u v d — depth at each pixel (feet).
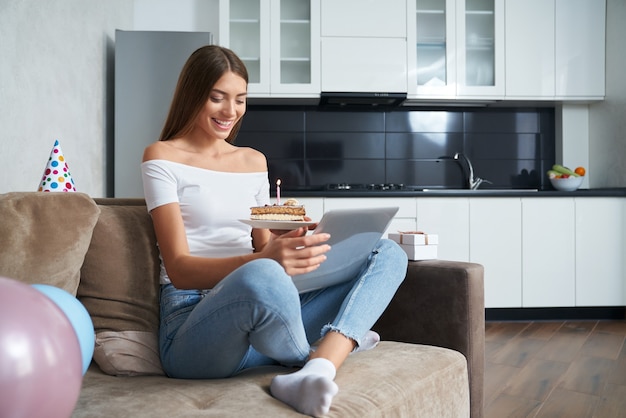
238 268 3.86
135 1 13.88
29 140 8.45
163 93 12.00
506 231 12.54
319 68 13.08
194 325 4.02
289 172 14.24
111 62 12.39
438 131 14.49
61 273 4.28
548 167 14.66
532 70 13.41
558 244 12.60
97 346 4.42
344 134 14.33
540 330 11.73
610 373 8.55
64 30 9.78
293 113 14.24
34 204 4.29
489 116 14.56
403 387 3.97
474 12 13.44
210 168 5.00
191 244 4.77
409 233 5.88
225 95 4.90
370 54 13.15
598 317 12.84
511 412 6.93
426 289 5.44
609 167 13.61
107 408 3.34
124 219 4.95
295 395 3.49
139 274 4.80
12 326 2.31
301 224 4.35
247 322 3.78
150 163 4.70
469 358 5.22
